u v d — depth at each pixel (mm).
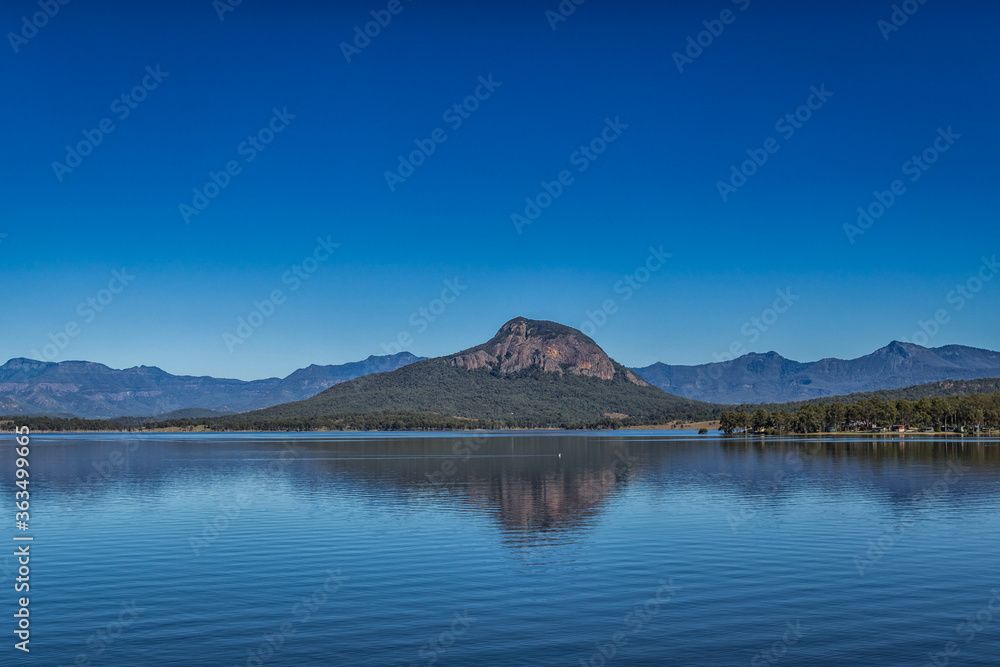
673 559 46719
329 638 32312
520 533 56625
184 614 35719
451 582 41250
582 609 36125
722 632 32750
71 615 35688
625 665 29141
